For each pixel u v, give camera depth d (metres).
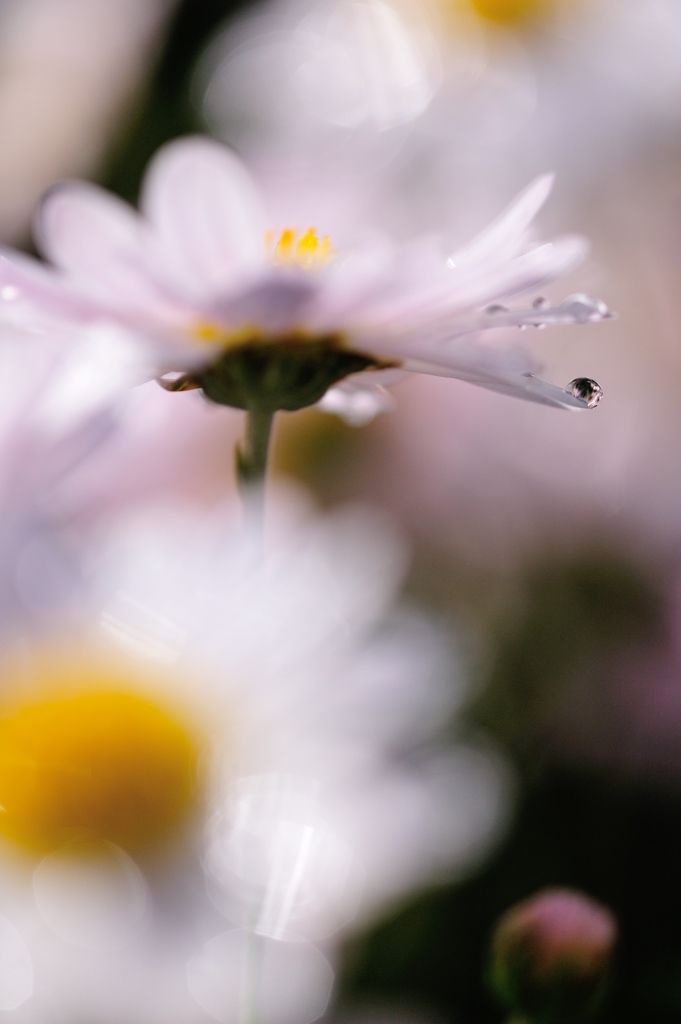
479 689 0.29
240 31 0.38
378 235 0.32
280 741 0.24
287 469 0.32
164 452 0.29
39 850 0.23
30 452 0.24
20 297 0.22
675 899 0.28
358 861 0.23
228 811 0.23
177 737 0.23
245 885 0.23
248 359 0.22
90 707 0.23
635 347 0.32
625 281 0.32
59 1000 0.22
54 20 0.41
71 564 0.24
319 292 0.22
